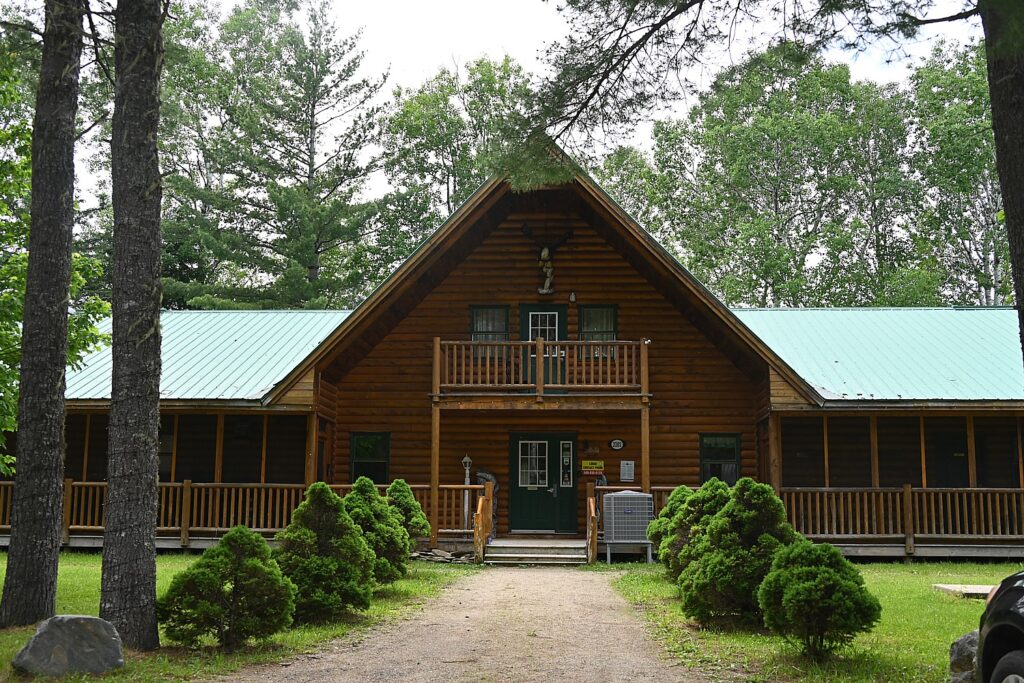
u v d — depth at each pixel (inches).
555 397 829.8
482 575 695.7
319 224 1520.7
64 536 836.0
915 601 540.1
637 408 826.8
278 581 407.8
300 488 834.2
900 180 1625.2
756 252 1567.4
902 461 892.0
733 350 896.9
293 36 1576.0
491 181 810.8
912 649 403.5
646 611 514.0
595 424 920.9
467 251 944.9
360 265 1603.1
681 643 421.1
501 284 938.1
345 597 482.6
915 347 933.2
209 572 399.5
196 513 887.1
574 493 914.1
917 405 815.1
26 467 462.3
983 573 716.0
